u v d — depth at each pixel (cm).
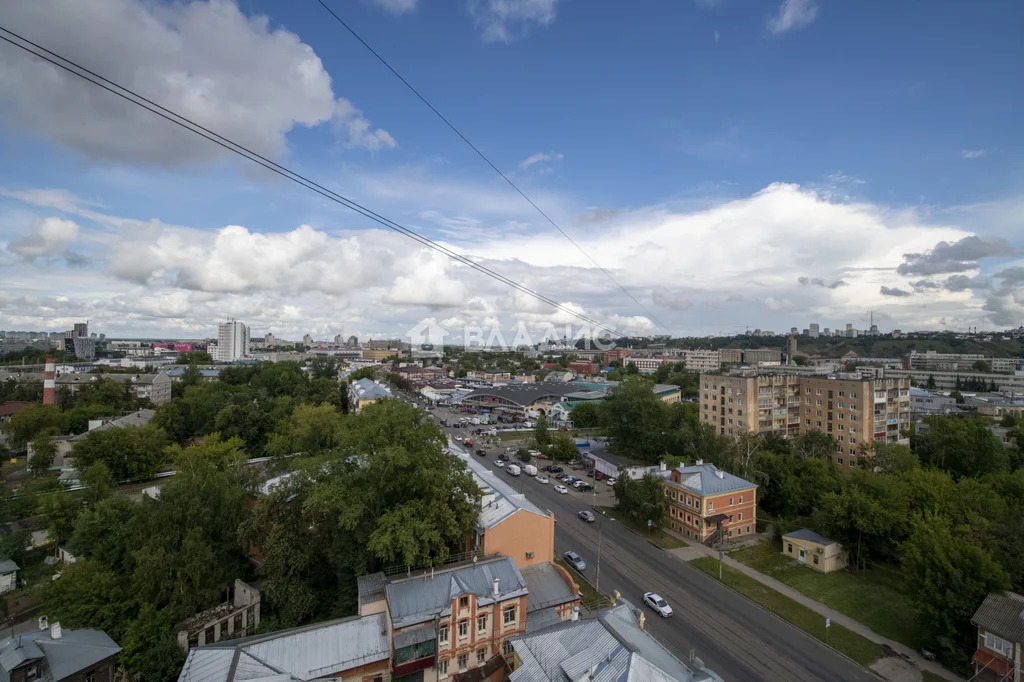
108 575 4756
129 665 4175
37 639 3962
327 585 5112
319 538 4988
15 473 10525
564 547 6900
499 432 15262
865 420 10325
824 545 6350
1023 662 4059
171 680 4219
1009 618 4262
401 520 4450
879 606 5538
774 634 4966
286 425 10962
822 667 4478
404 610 3962
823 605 5544
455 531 4569
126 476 9519
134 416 11862
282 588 4712
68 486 8675
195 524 5212
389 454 4591
